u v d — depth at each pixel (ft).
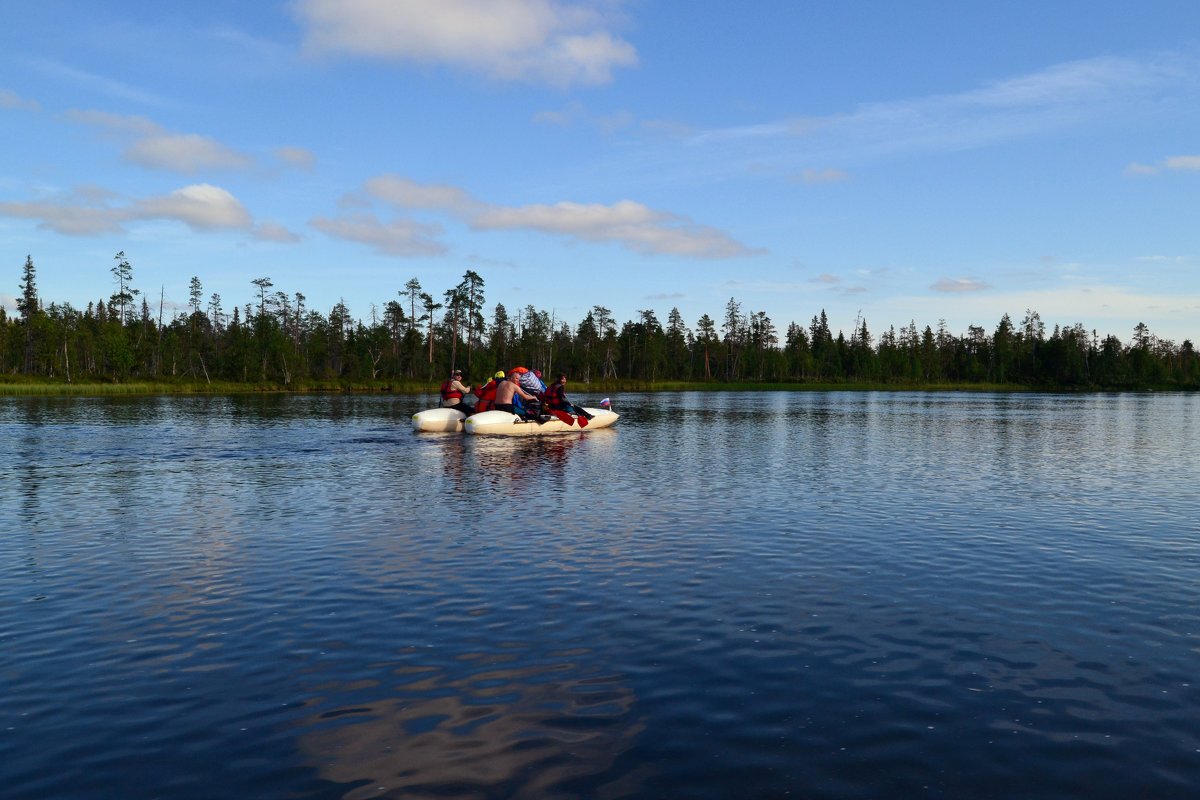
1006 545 35.53
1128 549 34.86
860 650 22.34
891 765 15.89
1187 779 15.35
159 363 327.06
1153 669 20.99
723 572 30.66
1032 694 19.35
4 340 313.73
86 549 34.58
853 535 37.60
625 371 448.65
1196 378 522.88
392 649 22.38
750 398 264.93
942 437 97.45
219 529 38.83
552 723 17.76
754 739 17.01
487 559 32.65
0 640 23.20
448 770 15.72
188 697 19.22
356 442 83.25
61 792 14.99
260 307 379.96
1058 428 116.26
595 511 43.86
